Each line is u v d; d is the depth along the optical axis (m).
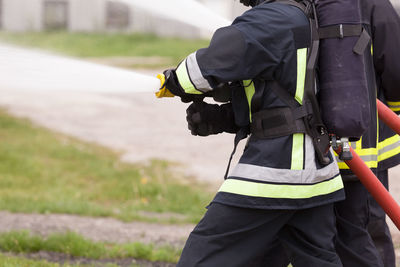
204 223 5.66
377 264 6.89
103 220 13.21
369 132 6.75
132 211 14.10
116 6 59.94
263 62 5.43
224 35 5.42
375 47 6.99
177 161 20.09
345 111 5.56
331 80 5.63
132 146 22.47
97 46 54.41
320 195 5.73
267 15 5.48
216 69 5.38
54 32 58.94
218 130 6.54
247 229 5.60
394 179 16.48
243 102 5.86
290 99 5.57
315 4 5.77
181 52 51.31
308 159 5.61
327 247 5.85
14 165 18.88
